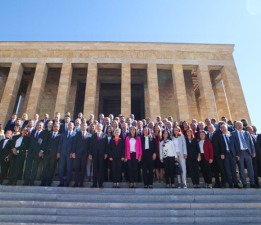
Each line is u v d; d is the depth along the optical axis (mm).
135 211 8555
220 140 11156
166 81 31672
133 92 34031
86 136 11102
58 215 8336
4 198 9406
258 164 11609
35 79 26203
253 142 11711
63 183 10711
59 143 11125
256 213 8773
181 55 28531
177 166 10883
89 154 11031
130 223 8086
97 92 30906
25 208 8562
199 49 28891
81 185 10305
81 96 32812
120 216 8336
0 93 30203
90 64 27391
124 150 10828
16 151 10969
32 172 10734
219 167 11039
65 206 8859
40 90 25766
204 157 11031
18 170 10727
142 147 11094
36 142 11094
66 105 25359
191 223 8180
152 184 10531
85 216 8203
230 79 27344
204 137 11477
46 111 29156
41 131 11477
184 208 8930
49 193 9711
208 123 14508
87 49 28219
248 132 11547
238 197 9758
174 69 27578
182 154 11102
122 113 24672
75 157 10695
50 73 31297
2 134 12547
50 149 11109
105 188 10109
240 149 11102
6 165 11180
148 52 28453
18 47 28016
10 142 11414
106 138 11117
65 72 26766
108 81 32469
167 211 8586
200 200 9547
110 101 36656
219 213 8688
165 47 28656
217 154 11062
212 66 28438
